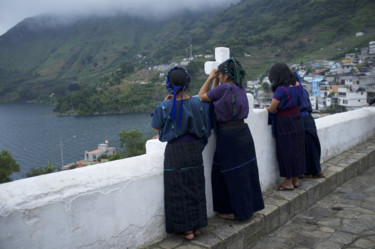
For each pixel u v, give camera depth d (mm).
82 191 1585
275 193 2900
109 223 1726
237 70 2219
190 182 1943
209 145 2402
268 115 2975
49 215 1466
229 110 2170
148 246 1958
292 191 2934
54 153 76500
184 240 2037
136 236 1883
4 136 102188
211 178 2369
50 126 117188
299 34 191750
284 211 2654
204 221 2012
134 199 1849
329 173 3467
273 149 3082
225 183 2242
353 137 4633
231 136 2186
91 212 1635
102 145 69125
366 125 5004
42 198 1447
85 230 1615
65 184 1553
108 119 123875
